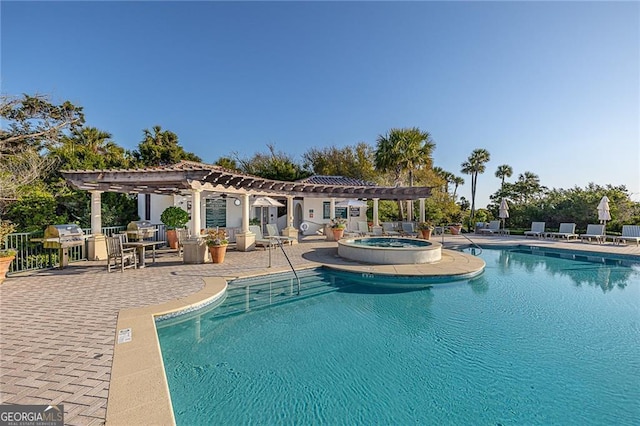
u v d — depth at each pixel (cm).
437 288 881
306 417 341
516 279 990
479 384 407
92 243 1084
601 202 1728
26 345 417
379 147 2181
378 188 1823
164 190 1283
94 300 627
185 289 716
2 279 754
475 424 331
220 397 375
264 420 335
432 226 1877
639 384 407
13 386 319
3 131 1401
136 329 473
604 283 945
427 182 3045
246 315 662
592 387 400
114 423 259
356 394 385
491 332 579
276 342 534
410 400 373
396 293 830
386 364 460
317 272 1043
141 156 2856
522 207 2389
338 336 559
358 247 1130
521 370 443
